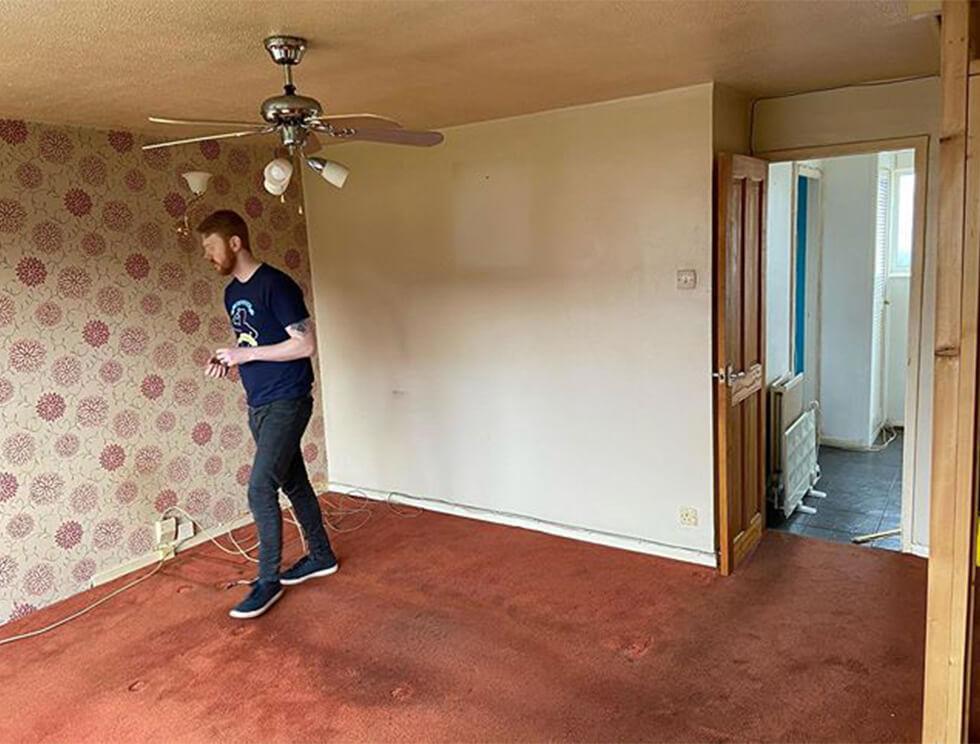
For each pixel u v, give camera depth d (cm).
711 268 331
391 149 420
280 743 238
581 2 206
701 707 247
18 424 325
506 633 300
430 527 419
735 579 339
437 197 409
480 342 409
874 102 339
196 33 217
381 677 273
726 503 337
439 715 249
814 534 424
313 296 471
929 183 332
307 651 292
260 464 328
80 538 351
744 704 248
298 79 279
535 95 326
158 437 383
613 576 347
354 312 456
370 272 444
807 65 294
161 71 257
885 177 580
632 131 342
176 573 370
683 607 314
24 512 329
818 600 317
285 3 195
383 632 304
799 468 471
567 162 362
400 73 276
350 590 343
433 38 232
